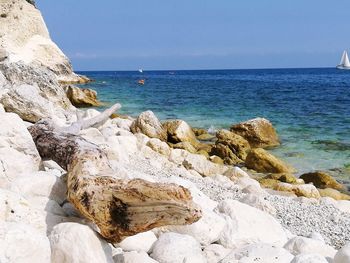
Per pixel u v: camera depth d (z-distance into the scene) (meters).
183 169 16.59
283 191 15.50
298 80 94.06
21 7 55.41
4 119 7.51
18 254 4.68
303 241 7.17
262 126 23.89
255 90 58.53
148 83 73.56
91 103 36.09
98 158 6.67
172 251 6.09
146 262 5.68
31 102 16.53
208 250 6.71
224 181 15.73
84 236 5.17
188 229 6.78
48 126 8.81
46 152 8.23
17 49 52.72
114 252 6.00
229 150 20.64
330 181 17.27
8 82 23.88
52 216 5.77
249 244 6.67
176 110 36.09
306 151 22.41
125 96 46.38
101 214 5.38
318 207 12.95
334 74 146.12
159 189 5.12
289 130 27.72
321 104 40.97
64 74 59.09
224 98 46.06
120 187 5.36
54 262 5.07
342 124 29.84
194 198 7.92
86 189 5.60
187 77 114.50
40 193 6.23
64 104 27.36
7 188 6.36
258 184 15.87
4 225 4.80
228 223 7.27
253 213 7.75
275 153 22.05
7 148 7.07
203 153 20.94
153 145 18.78
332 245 9.78
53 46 57.28
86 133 13.85
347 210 13.47
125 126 22.83
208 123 30.09
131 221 5.28
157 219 5.19
